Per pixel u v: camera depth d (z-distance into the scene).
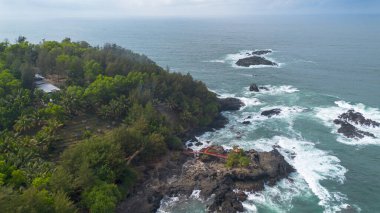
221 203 102.56
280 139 145.25
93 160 100.50
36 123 125.88
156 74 177.25
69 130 130.62
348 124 154.38
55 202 78.88
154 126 130.62
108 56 193.50
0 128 123.88
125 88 154.62
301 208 101.81
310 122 161.88
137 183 110.94
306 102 190.00
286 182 114.31
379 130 151.88
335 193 109.12
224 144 141.38
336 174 119.56
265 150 135.25
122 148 113.31
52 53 187.00
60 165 100.75
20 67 158.12
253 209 101.00
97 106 146.25
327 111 175.00
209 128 155.88
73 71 167.75
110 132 121.31
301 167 123.69
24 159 99.88
